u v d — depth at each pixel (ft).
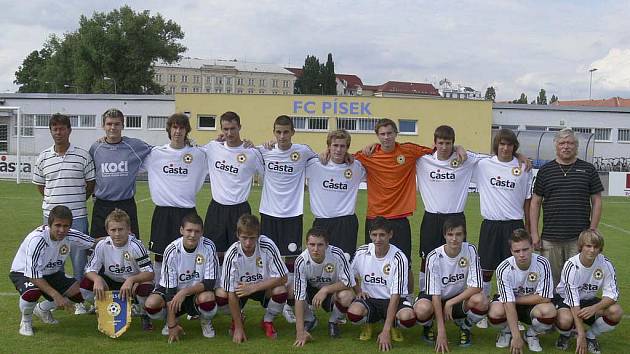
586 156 91.76
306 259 17.20
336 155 19.61
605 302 16.21
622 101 202.59
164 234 19.63
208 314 16.89
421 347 16.76
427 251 19.74
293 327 18.52
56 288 17.58
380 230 16.79
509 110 109.19
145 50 170.91
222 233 19.98
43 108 113.39
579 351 16.15
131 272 17.80
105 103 112.98
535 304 16.60
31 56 231.71
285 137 19.76
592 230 16.33
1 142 114.21
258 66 372.99
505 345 16.90
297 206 20.43
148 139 113.39
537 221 18.89
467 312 16.80
